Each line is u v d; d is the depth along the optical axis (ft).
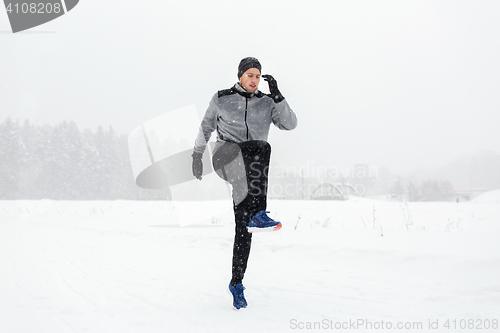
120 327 6.55
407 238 15.10
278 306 7.93
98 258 14.28
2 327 6.49
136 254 15.30
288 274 11.35
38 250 16.20
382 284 9.83
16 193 172.14
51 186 184.14
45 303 8.09
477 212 40.34
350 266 12.31
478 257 10.83
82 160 192.75
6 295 8.76
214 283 10.23
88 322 6.82
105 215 36.47
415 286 9.47
